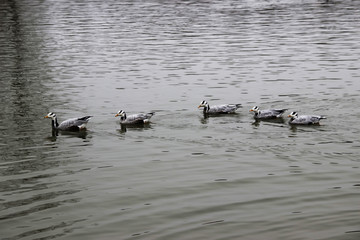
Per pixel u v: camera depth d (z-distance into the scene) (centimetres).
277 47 5862
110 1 10925
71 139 3050
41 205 2169
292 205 2103
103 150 2856
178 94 4062
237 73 4706
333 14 8400
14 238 1897
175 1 10694
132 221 2012
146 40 6506
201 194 2245
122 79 4594
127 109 3681
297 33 6725
